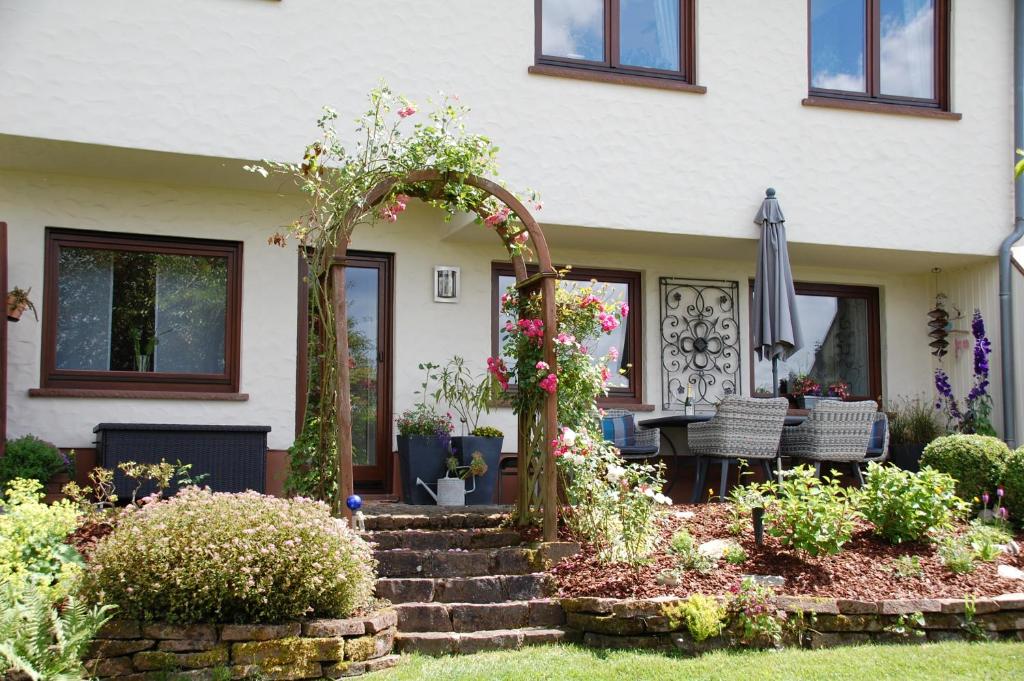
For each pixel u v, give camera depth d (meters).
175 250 9.55
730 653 6.02
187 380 9.49
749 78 10.44
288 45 8.98
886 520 7.62
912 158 10.90
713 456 9.34
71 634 5.20
